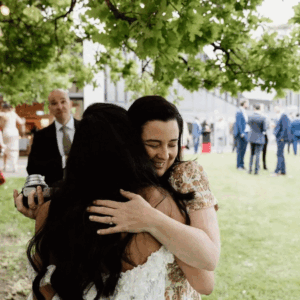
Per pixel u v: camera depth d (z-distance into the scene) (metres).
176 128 0.98
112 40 2.76
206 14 3.08
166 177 1.01
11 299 2.70
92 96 16.20
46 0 4.62
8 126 9.31
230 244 3.90
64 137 3.09
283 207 5.55
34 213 1.10
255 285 2.92
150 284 0.83
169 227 0.82
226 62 3.94
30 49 4.62
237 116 9.26
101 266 0.85
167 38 2.54
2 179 3.83
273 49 3.79
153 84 5.77
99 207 0.86
